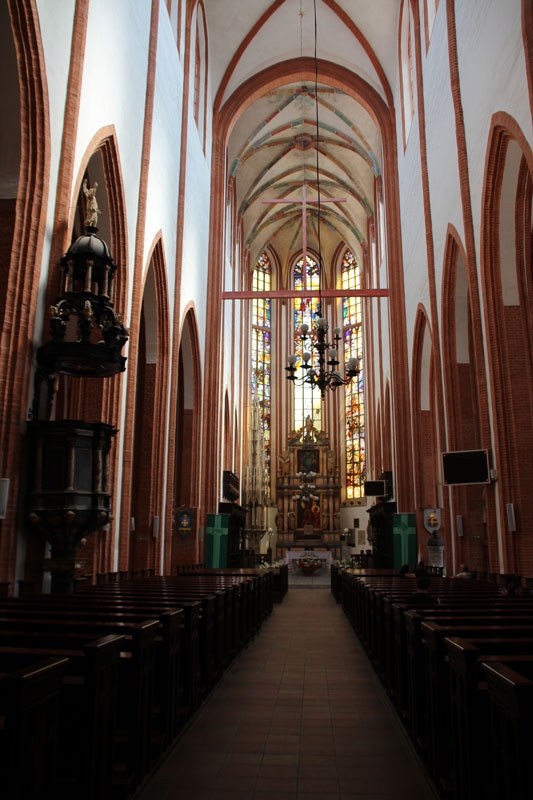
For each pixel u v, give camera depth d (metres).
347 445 40.31
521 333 12.58
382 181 29.23
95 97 10.94
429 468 21.56
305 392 42.47
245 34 23.59
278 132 29.98
